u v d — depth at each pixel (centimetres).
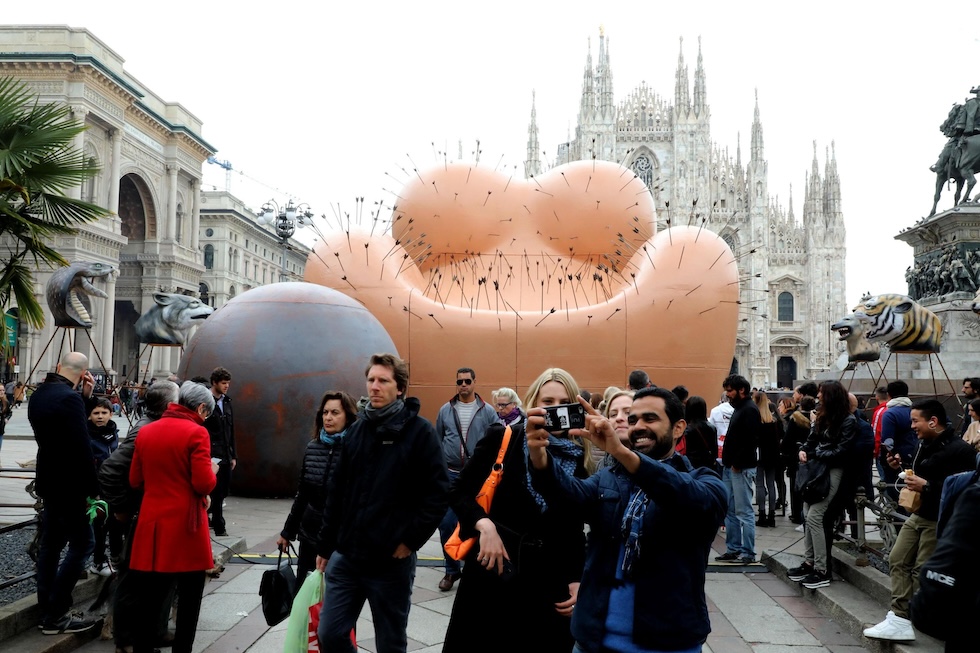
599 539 289
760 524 959
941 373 1792
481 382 1274
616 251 1455
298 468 984
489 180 1497
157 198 5047
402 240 1460
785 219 6425
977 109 1964
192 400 438
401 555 357
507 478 333
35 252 750
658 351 1280
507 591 325
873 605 548
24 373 3672
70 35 4056
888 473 878
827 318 6144
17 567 602
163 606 468
